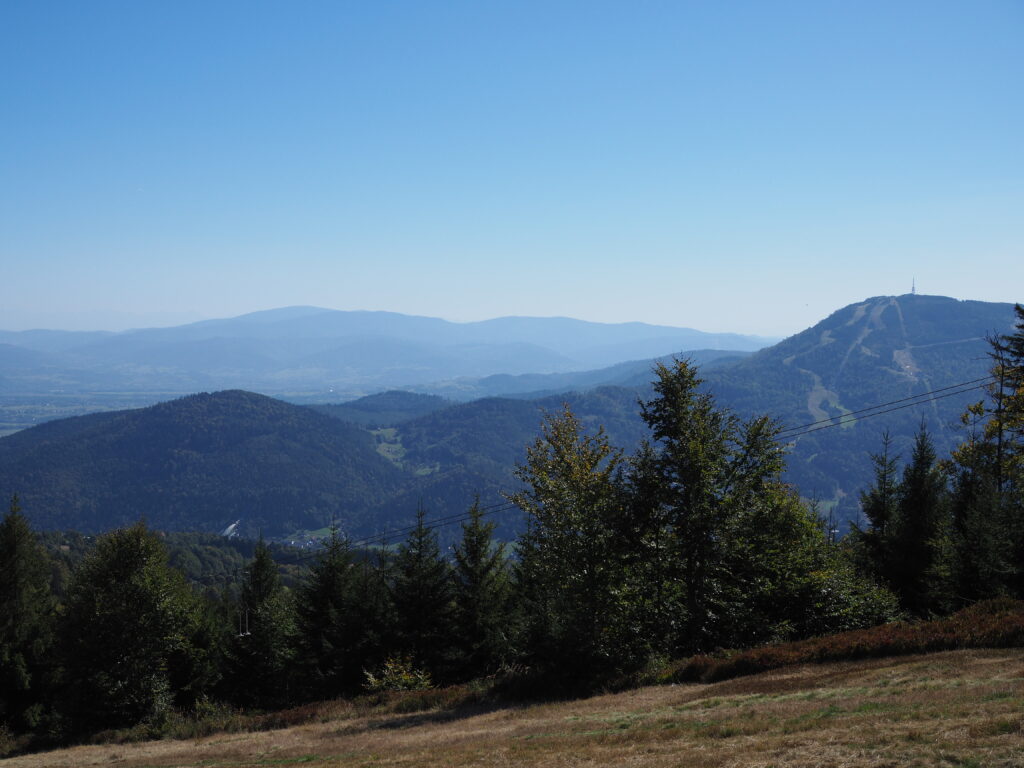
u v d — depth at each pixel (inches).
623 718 682.2
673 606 1016.9
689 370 1036.5
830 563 1137.4
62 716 1275.8
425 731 813.9
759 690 707.4
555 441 1205.7
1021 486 1167.6
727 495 1000.9
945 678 610.5
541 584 1198.3
